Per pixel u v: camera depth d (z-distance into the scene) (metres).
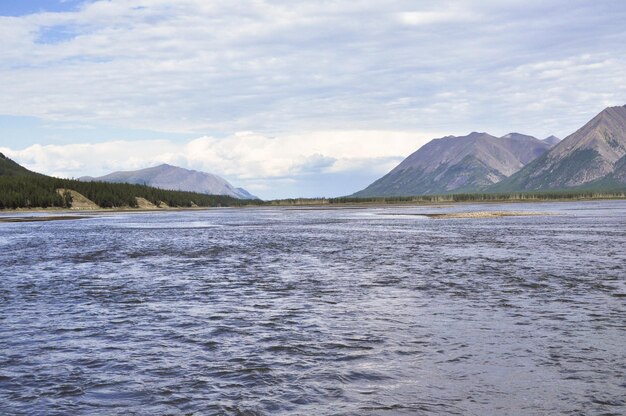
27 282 34.16
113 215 189.38
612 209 182.62
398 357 17.28
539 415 12.74
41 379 15.70
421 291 29.50
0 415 13.14
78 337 20.30
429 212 178.00
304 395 14.18
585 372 15.64
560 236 68.69
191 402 13.84
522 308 24.64
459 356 17.30
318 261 45.03
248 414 13.04
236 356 17.67
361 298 27.64
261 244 62.78
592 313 23.47
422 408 13.21
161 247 59.88
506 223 103.19
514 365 16.34
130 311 24.97
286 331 20.89
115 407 13.60
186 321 22.83
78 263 44.75
